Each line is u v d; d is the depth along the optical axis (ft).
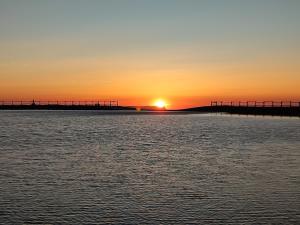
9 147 92.94
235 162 69.97
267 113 326.24
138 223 36.68
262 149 89.04
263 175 57.47
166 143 104.17
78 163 68.85
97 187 50.11
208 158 75.41
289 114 290.76
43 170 61.52
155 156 78.54
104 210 40.32
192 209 40.75
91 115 360.28
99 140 112.47
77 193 46.85
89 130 154.40
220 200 44.01
